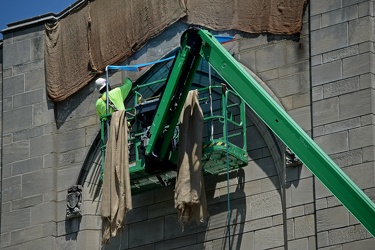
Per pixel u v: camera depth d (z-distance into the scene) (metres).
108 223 42.81
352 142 41.28
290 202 41.81
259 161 42.84
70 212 45.09
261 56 43.41
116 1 46.06
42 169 45.94
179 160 42.41
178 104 42.72
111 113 44.28
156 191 44.25
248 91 40.22
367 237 40.41
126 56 45.59
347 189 37.81
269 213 42.28
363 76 41.69
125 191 42.78
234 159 42.69
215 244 42.81
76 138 45.81
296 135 38.97
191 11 44.81
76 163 45.56
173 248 43.47
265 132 42.88
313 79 42.38
